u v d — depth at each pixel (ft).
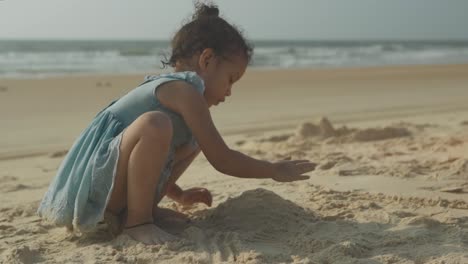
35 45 185.47
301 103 34.01
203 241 7.63
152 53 127.65
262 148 17.70
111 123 8.03
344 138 18.66
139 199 7.65
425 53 162.71
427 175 12.70
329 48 190.80
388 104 32.81
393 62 115.34
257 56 131.03
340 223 8.41
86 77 61.72
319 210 9.42
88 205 7.89
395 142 17.69
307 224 8.36
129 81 56.44
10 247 8.03
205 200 9.58
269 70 80.18
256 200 9.06
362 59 126.93
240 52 8.39
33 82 53.16
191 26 8.39
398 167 13.55
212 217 8.91
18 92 42.73
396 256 6.89
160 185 8.16
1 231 9.00
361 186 11.74
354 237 7.56
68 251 7.79
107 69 81.35
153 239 7.59
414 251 7.14
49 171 15.53
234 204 9.05
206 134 7.87
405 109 29.91
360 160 14.90
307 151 16.66
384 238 7.62
